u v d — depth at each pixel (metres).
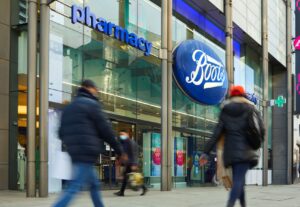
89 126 5.88
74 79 14.86
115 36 16.06
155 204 11.06
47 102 12.34
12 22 14.67
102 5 16.12
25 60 14.74
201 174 22.05
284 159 32.62
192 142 21.56
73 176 5.88
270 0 30.95
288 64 33.62
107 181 15.88
